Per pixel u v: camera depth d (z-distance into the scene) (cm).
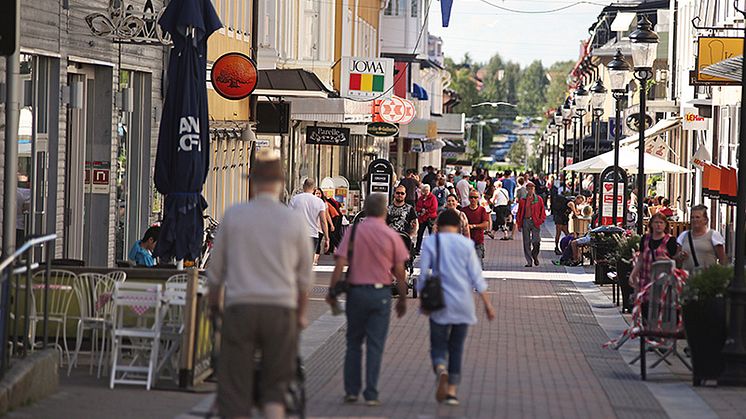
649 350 3219
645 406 2528
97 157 4231
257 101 6906
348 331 2445
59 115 3722
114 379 2559
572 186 10944
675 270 2967
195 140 3203
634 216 7112
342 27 9594
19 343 2895
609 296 4991
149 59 4650
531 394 2612
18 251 2148
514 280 5678
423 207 6488
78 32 3850
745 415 2470
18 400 2192
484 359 3123
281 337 1739
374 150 12781
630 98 10644
